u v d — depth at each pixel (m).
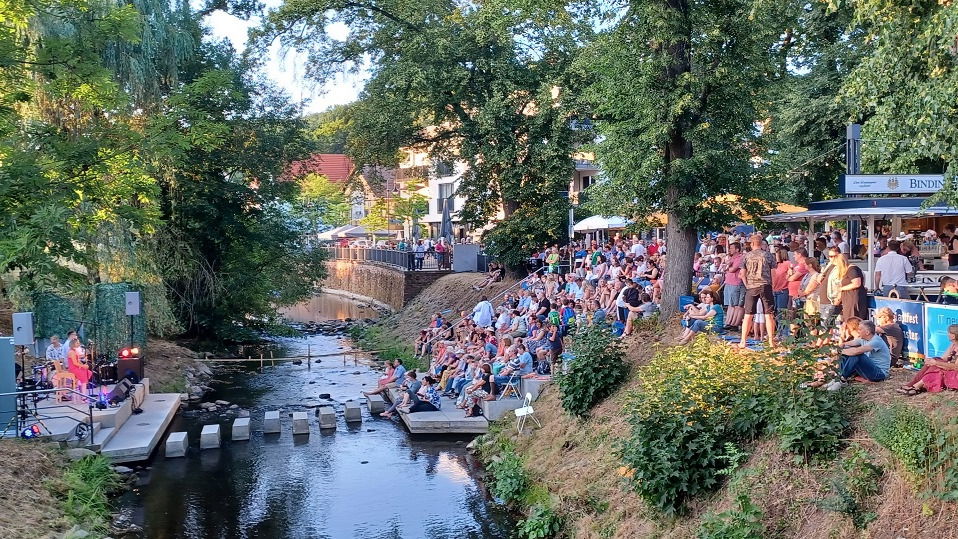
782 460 10.29
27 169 16.67
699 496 11.09
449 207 50.28
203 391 26.50
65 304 23.12
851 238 21.25
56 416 18.09
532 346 20.73
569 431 15.95
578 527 12.60
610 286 20.94
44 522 12.76
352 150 37.28
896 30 11.87
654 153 16.92
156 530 14.19
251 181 37.03
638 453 11.45
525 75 32.34
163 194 32.94
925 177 17.67
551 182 32.44
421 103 33.72
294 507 15.30
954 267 18.70
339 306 60.78
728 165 16.81
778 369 10.86
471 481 16.58
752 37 16.36
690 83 16.48
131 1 27.17
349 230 79.19
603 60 17.38
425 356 30.34
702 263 21.78
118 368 22.27
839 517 9.02
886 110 12.51
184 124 29.03
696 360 12.36
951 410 9.12
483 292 35.38
